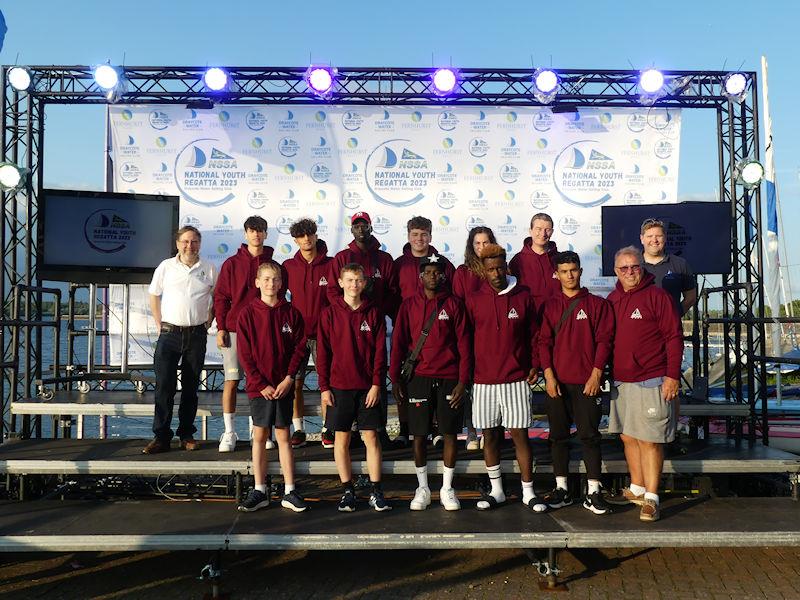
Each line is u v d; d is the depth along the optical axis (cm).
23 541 381
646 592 388
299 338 443
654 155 761
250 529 395
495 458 443
